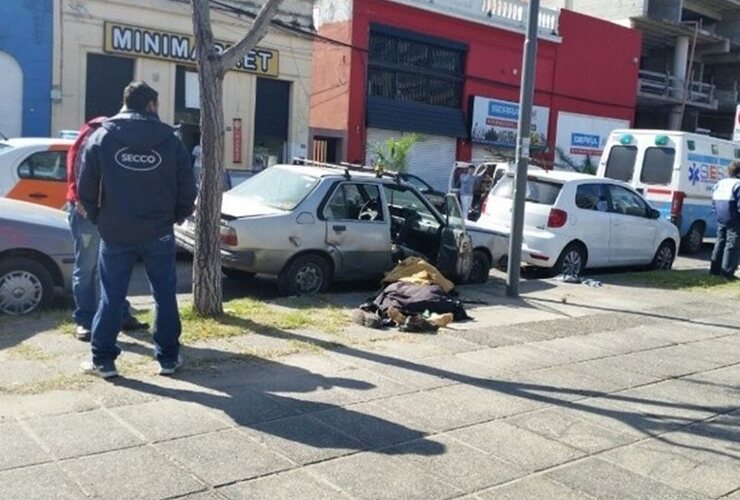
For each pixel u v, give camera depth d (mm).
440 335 7332
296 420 4816
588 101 30812
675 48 39469
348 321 7625
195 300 7258
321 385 5543
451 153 26094
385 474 4145
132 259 5301
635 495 4121
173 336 5488
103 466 3984
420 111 24672
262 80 20297
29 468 3906
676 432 5133
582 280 11656
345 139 22797
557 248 11930
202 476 3955
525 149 9648
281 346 6492
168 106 18406
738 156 18375
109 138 5086
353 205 9562
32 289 7234
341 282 10430
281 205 9188
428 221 10516
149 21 17797
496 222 12469
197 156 16766
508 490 4070
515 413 5273
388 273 9539
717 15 42938
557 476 4293
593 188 12633
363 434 4672
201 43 6805
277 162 20844
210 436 4469
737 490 4270
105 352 5336
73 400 4906
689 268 15055
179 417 4727
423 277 8945
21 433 4336
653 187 17016
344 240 9328
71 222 6203
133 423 4586
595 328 8227
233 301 8234
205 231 7141
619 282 11891
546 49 28781
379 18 23188
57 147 10078
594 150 31422
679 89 38375
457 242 10062
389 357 6410
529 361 6641
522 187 9711
